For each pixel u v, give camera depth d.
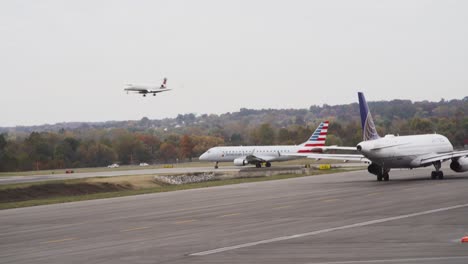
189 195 57.59
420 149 64.50
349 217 33.97
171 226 33.50
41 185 77.44
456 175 72.19
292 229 30.03
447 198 42.69
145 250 25.52
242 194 55.06
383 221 31.70
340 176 81.50
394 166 63.38
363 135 62.84
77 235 31.50
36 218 42.09
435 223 30.22
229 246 25.62
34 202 58.78
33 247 27.97
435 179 64.94
